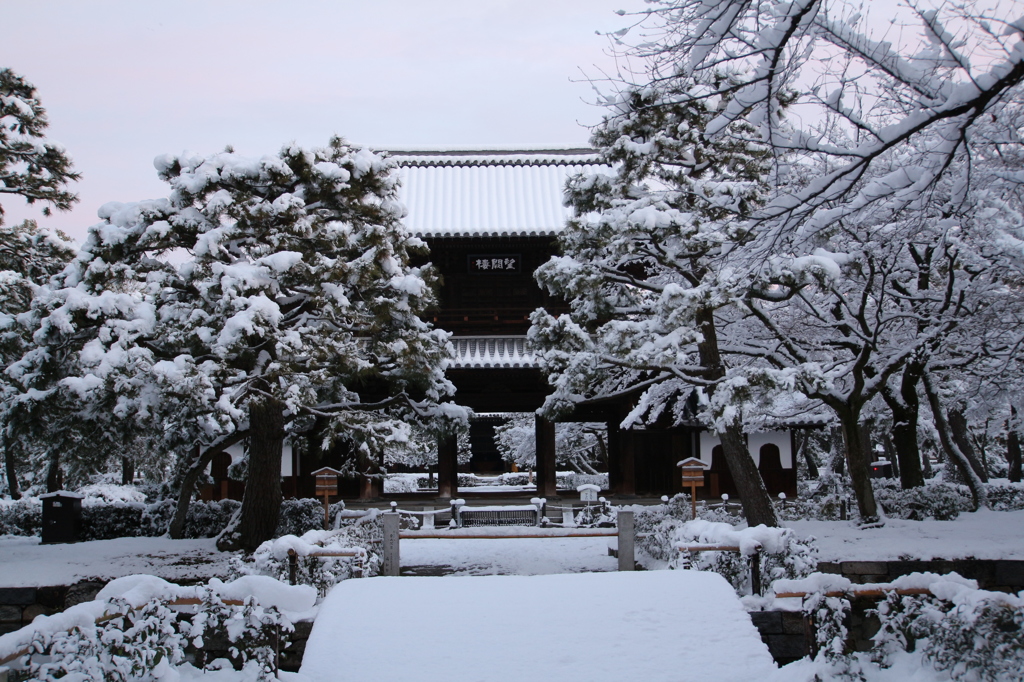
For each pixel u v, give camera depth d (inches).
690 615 341.7
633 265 1004.6
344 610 347.6
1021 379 753.6
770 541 430.0
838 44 304.2
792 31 287.0
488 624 333.1
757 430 1027.9
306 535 475.8
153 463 1309.1
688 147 692.1
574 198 733.3
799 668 286.2
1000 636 272.4
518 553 803.4
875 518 744.3
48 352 696.4
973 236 621.3
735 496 1080.8
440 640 318.7
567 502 1016.9
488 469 2143.2
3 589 571.2
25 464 1288.1
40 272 1008.2
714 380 665.0
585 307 751.7
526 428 1670.8
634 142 697.0
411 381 847.7
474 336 1088.2
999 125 418.0
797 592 302.7
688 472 740.7
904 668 294.5
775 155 342.3
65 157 882.1
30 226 1206.3
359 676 290.4
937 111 281.9
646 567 671.1
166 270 671.8
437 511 962.1
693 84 354.0
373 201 741.3
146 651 261.7
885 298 767.1
